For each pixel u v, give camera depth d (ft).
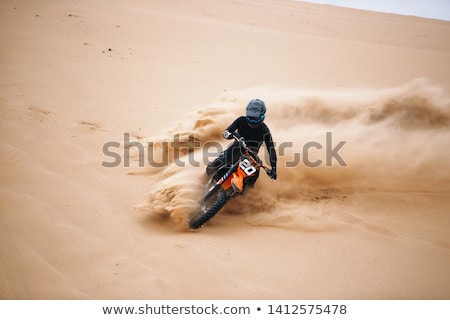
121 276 28.58
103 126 56.90
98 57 91.30
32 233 31.50
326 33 165.78
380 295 29.50
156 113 65.82
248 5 190.39
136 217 37.40
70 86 71.05
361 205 43.93
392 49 146.82
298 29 164.66
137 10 140.87
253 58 114.93
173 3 167.53
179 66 97.09
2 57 78.48
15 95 61.11
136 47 105.50
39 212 33.91
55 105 60.64
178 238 34.86
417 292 30.07
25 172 39.52
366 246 35.94
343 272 32.01
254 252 33.86
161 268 30.09
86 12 125.39
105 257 30.40
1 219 32.24
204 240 34.86
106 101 67.36
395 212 42.68
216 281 29.43
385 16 225.56
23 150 43.80
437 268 33.19
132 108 66.44
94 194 39.17
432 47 164.96
